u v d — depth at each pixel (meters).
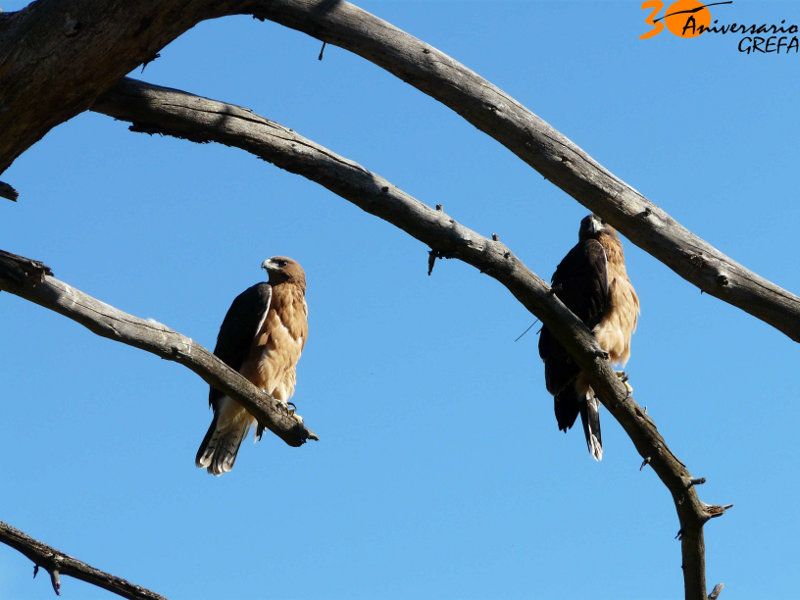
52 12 8.10
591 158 10.45
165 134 9.83
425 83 10.05
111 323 10.30
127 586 10.91
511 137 10.25
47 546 10.70
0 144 8.70
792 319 10.92
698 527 11.80
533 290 11.02
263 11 9.72
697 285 10.87
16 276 9.60
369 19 9.88
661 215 10.64
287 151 9.95
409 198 10.31
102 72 8.37
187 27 8.52
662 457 11.73
